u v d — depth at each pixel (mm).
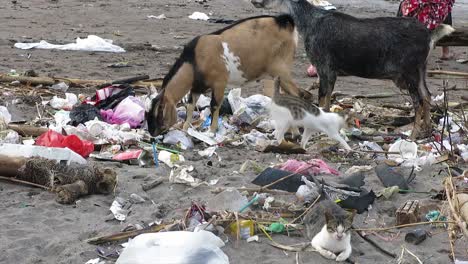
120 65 16250
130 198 7992
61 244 6789
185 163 9352
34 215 7496
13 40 18438
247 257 6637
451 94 14586
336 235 6457
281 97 10062
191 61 10734
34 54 17016
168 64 16828
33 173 8242
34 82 13391
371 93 14781
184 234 6398
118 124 11195
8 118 10828
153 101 10414
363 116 12492
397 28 11305
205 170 9039
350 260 6566
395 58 11336
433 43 11430
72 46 17844
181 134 10430
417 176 9148
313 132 10289
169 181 8516
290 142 10305
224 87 10977
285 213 7477
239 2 28562
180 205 7809
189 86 10820
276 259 6582
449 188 7590
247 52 11008
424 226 7426
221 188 8188
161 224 7098
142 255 6059
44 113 11672
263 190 8055
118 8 25328
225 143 10391
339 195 7797
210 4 27750
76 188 7914
